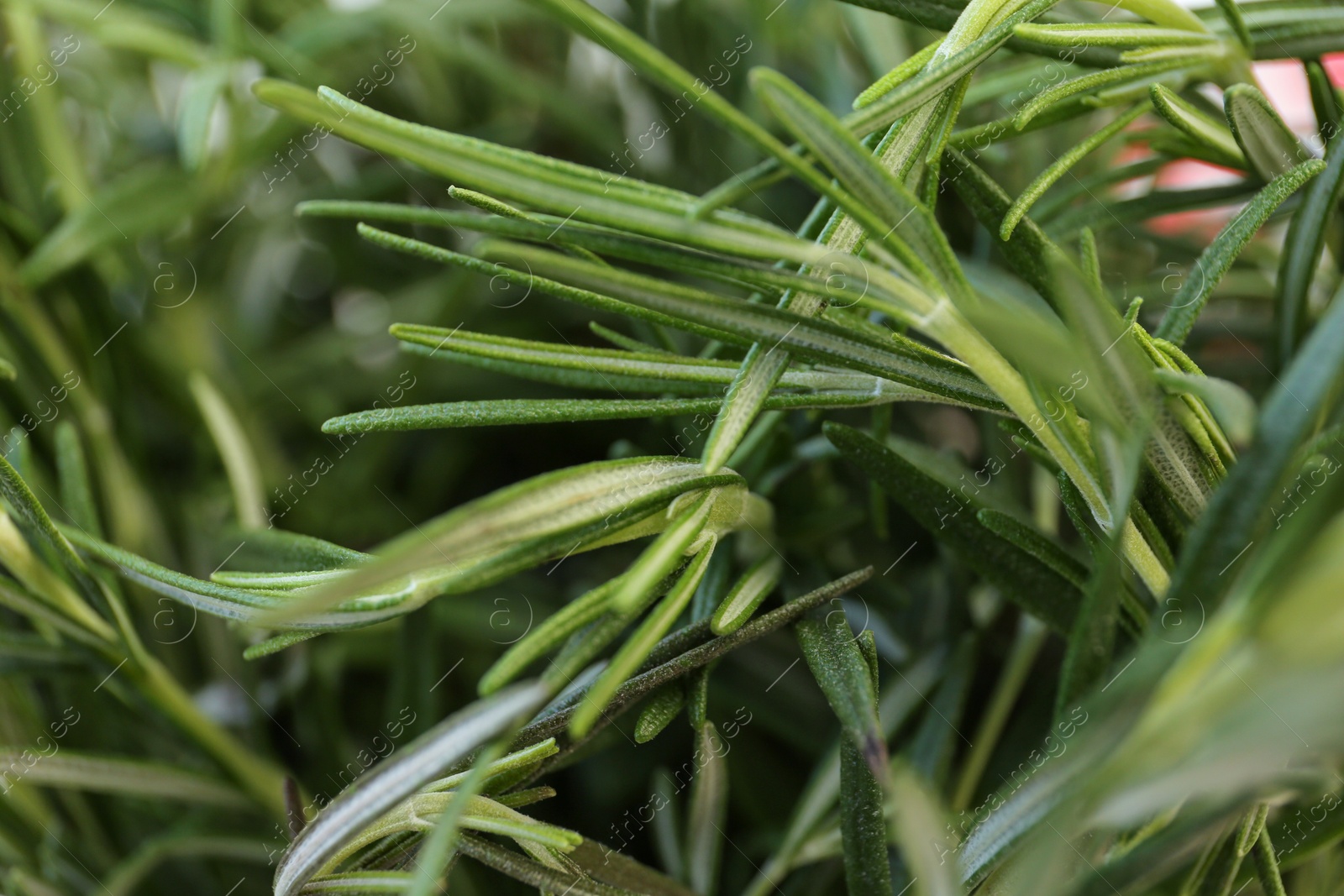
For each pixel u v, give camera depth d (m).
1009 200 0.16
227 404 0.21
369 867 0.16
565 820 0.20
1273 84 0.21
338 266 0.25
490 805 0.15
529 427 0.22
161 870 0.19
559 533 0.15
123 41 0.21
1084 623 0.14
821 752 0.19
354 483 0.23
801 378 0.16
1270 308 0.19
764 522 0.17
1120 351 0.14
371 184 0.23
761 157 0.21
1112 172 0.17
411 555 0.14
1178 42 0.16
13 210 0.20
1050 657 0.19
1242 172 0.17
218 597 0.15
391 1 0.21
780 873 0.17
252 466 0.20
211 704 0.20
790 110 0.14
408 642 0.18
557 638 0.14
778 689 0.20
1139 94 0.16
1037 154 0.20
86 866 0.19
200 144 0.20
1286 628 0.13
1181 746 0.13
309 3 0.23
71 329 0.20
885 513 0.18
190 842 0.18
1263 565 0.13
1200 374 0.15
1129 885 0.14
